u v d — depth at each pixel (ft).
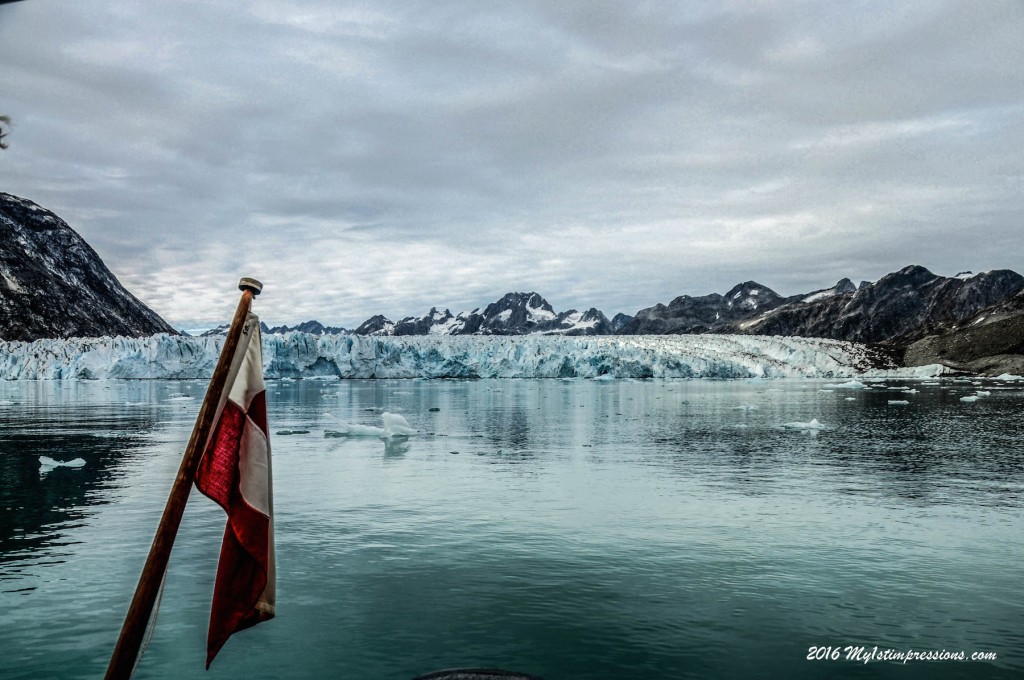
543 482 59.98
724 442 90.38
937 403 175.01
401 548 39.22
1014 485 58.75
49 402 166.81
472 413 140.05
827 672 24.29
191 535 41.60
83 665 24.68
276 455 77.10
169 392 216.13
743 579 34.06
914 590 32.55
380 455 77.25
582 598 31.45
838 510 48.91
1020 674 24.20
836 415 136.26
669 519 46.24
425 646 26.48
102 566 35.63
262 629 27.96
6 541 40.32
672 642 26.81
